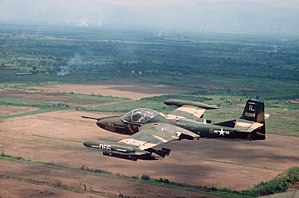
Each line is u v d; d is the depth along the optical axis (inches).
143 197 2834.6
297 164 3814.0
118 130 2738.7
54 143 4126.5
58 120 5118.1
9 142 4104.3
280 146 4370.1
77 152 3843.5
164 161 3676.2
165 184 3112.7
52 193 2837.1
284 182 3270.2
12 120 5034.5
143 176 3208.7
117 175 3238.2
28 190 2876.5
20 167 3361.2
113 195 2844.5
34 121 5022.1
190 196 2901.1
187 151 4023.1
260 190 3085.6
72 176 3193.9
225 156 3939.5
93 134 4530.0
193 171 3479.3
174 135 2497.5
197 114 2866.6
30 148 3927.2
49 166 3412.9
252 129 2583.7
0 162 3457.2
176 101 3056.1
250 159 3892.7
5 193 2810.0
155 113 2704.2
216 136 2655.0
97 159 3649.1
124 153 2145.7
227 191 3036.4
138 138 2315.5
